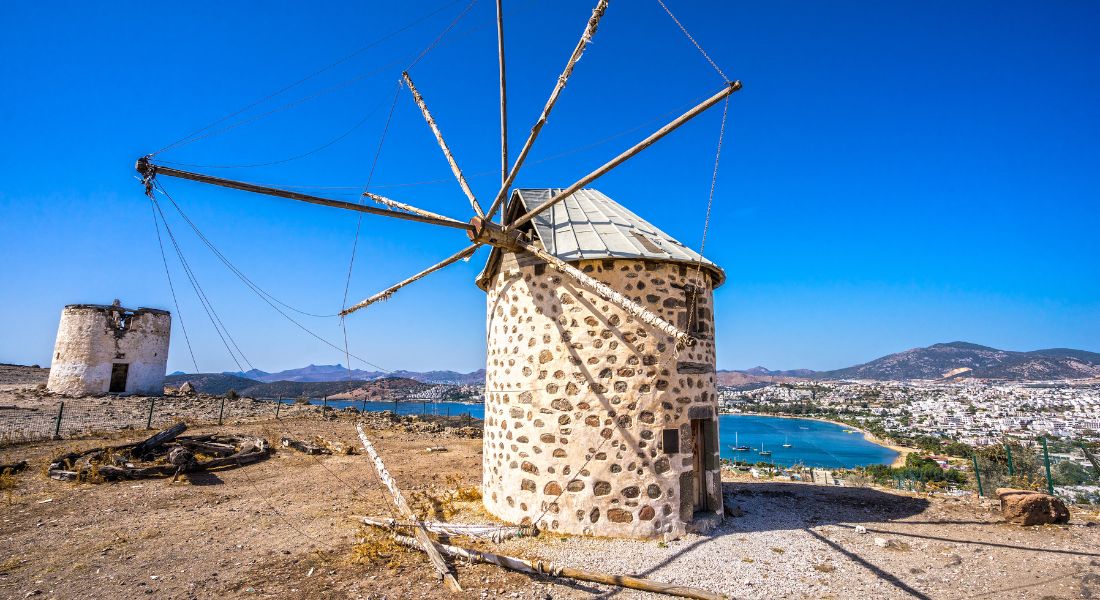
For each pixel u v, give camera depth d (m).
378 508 11.07
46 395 26.98
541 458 9.40
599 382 9.30
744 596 6.88
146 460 14.66
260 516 10.45
